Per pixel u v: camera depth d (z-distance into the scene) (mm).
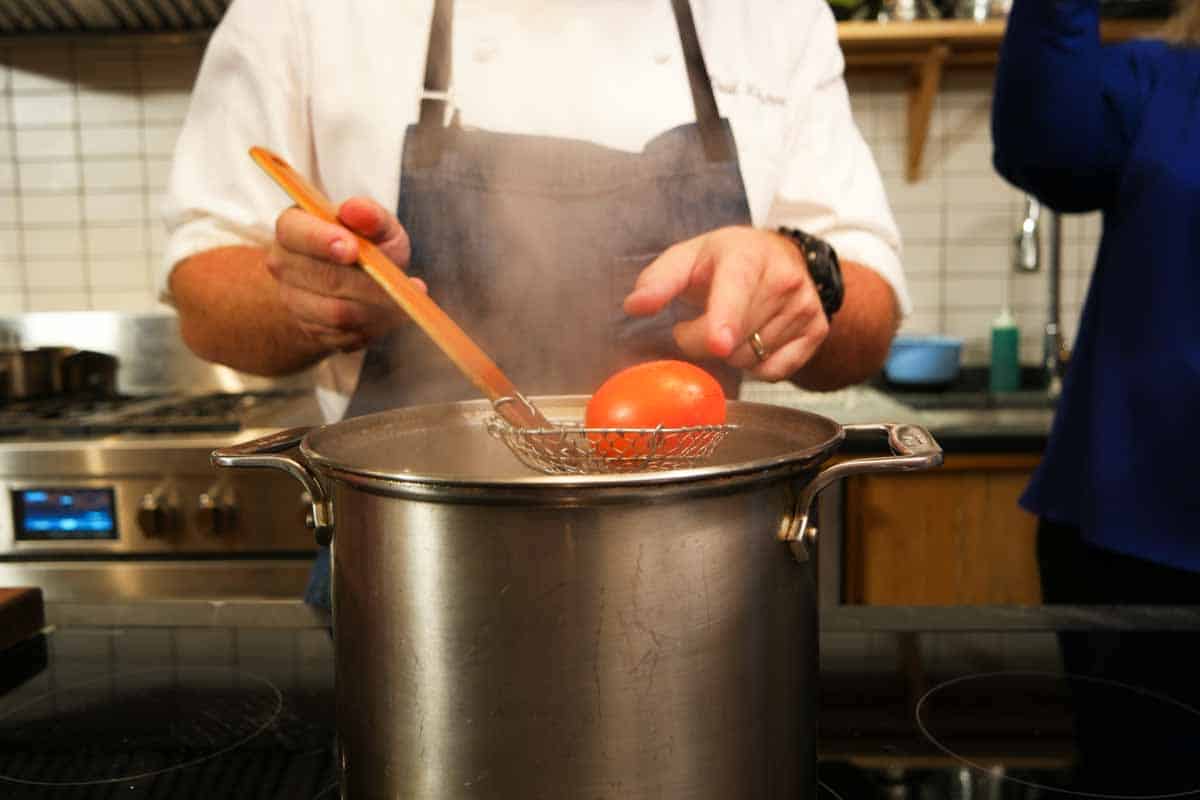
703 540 387
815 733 461
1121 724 581
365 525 408
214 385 2117
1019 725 581
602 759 387
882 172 2146
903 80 2104
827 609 771
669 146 896
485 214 887
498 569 379
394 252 642
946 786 519
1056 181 1183
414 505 387
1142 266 1091
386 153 882
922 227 2160
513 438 542
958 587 1668
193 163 917
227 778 527
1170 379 1068
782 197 967
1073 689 627
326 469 412
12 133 2148
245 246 896
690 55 907
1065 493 1196
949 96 2115
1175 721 584
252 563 1628
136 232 2178
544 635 381
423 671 398
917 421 1723
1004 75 1131
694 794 399
